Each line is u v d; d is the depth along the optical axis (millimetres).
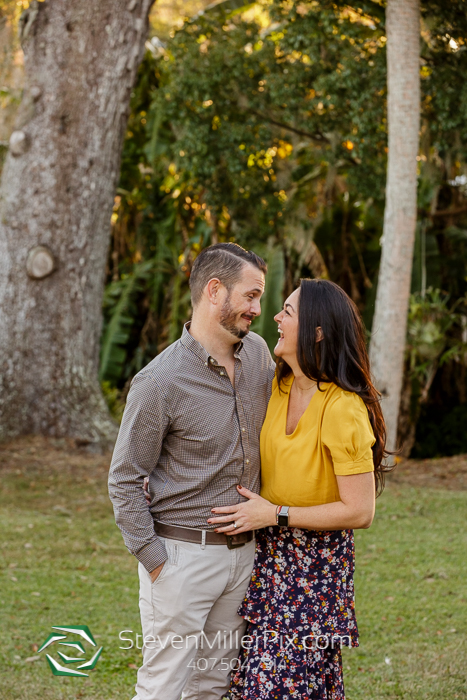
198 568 2303
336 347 2312
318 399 2328
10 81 11602
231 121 10188
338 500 2322
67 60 8594
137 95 12398
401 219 8109
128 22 8656
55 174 8617
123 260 14641
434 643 3832
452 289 12281
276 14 9375
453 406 12828
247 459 2379
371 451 2275
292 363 2377
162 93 10188
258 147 10000
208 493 2330
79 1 8539
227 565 2340
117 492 2291
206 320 2369
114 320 13125
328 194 11711
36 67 8656
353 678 3432
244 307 2322
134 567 5152
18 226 8641
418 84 8000
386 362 8289
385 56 9062
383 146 9938
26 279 8617
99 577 4918
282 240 11531
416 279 11312
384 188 10000
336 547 2359
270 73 9711
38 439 8547
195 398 2311
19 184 8664
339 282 12820
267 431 2424
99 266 8953
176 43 10023
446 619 4164
